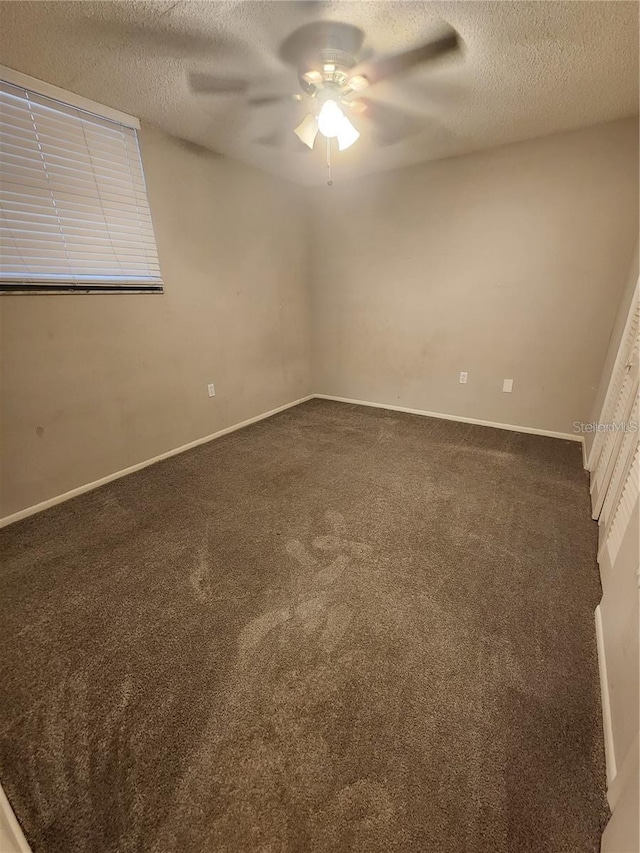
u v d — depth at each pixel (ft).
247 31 4.86
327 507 7.11
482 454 9.29
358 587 5.20
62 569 5.63
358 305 12.48
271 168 10.32
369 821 2.91
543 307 9.63
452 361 11.35
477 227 9.85
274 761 3.30
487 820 2.91
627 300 7.68
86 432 7.73
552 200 8.83
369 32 4.91
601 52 5.33
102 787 3.15
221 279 9.94
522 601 4.93
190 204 8.77
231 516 6.89
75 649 4.37
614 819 2.68
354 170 10.51
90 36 4.93
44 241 6.57
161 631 4.58
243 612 4.83
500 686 3.88
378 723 3.57
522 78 6.03
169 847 2.80
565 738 3.43
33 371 6.79
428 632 4.51
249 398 11.62
